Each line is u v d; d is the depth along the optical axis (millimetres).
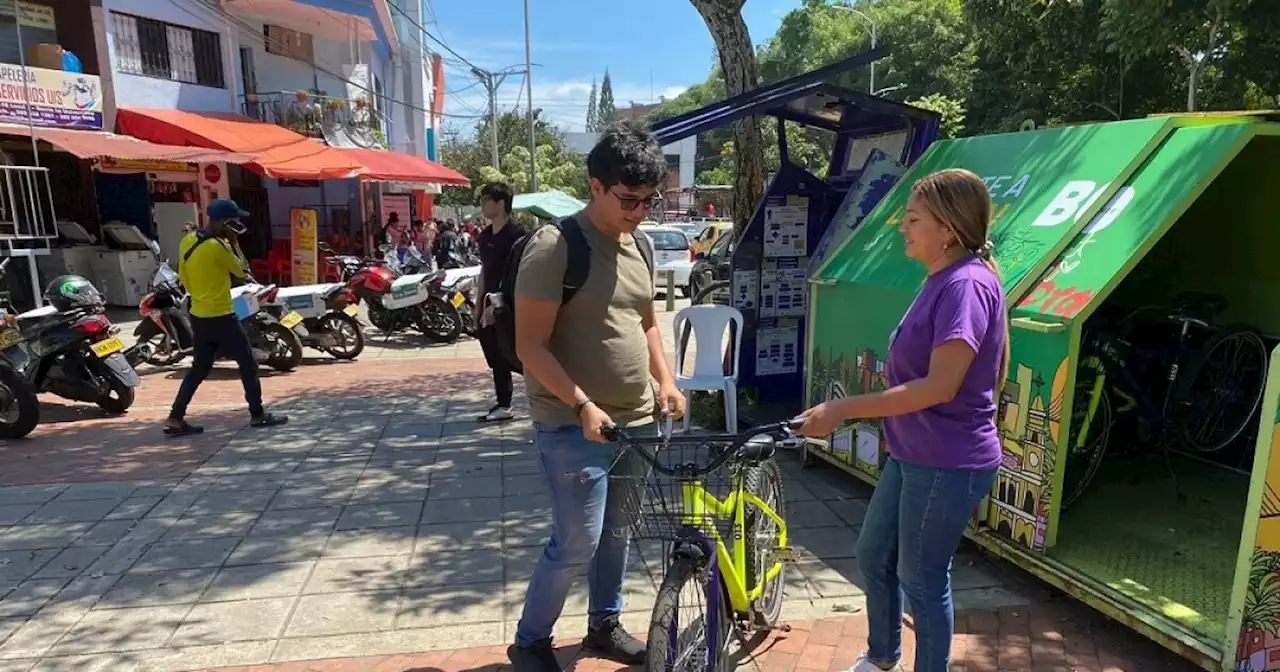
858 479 4977
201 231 6086
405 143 28219
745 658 3098
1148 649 3133
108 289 13703
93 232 14734
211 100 16672
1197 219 5066
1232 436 4672
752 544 2973
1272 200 4586
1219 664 2729
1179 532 3904
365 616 3479
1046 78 17547
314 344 9430
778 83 5793
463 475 5270
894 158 5902
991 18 15891
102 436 6250
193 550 4145
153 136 14367
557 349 2650
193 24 16125
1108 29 9602
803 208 6449
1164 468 4852
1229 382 4754
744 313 6426
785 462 5344
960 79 27703
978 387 2363
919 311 2367
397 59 27766
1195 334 4836
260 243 18812
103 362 6750
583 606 3545
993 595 3561
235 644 3264
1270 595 2658
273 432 6328
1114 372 4598
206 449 5891
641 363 2764
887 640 2771
